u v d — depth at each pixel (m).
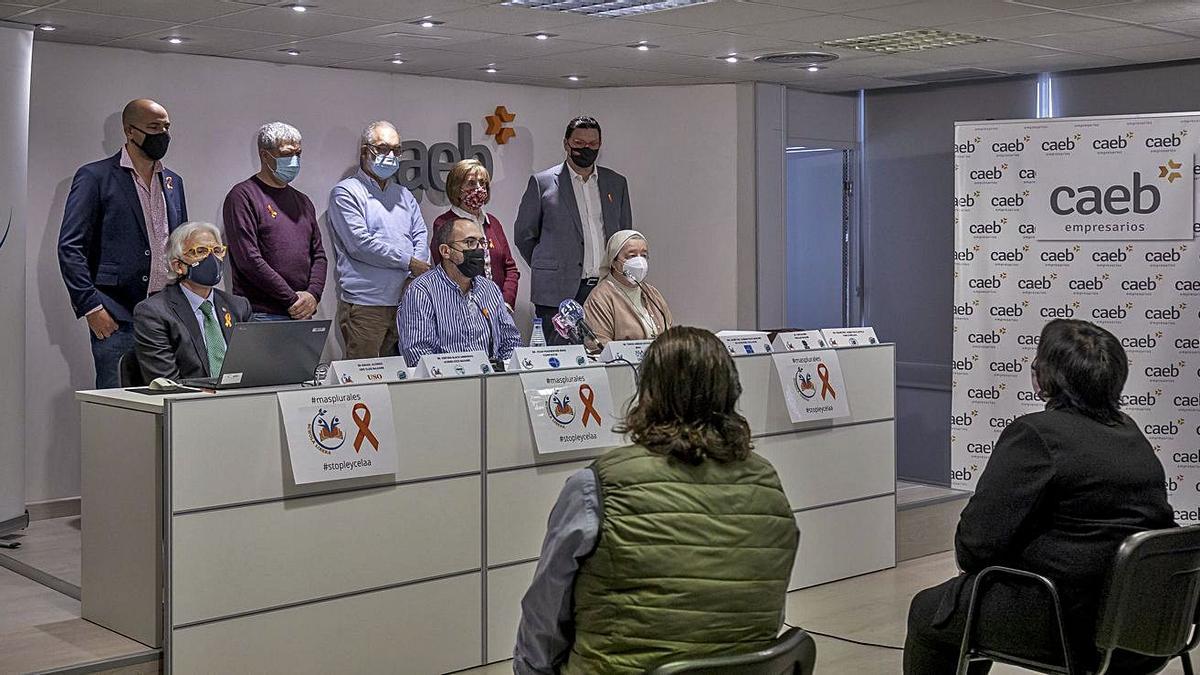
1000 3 5.55
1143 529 3.16
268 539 4.03
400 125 7.90
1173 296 6.48
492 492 4.57
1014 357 6.79
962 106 8.37
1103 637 3.00
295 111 7.44
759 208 8.36
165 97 6.89
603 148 8.59
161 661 3.93
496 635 4.62
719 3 5.59
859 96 8.97
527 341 8.42
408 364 5.37
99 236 6.29
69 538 5.82
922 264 8.63
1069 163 6.62
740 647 2.44
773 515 2.50
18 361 5.84
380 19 5.93
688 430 2.50
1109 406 3.31
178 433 3.83
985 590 3.29
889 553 6.11
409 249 7.50
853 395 5.89
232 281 7.06
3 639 4.10
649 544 2.41
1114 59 7.31
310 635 4.14
